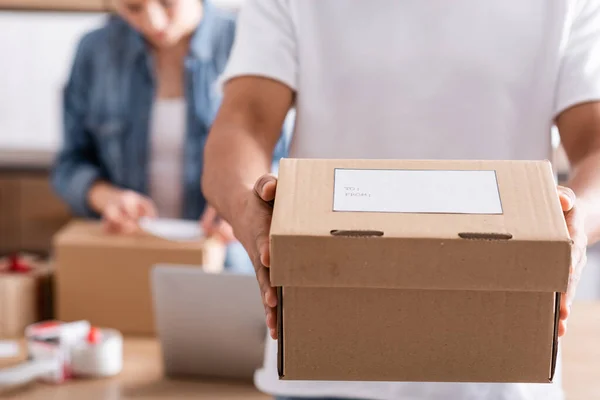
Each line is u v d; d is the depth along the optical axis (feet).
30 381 7.57
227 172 3.71
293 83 4.37
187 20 9.92
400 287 2.78
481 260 2.73
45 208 14.43
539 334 2.84
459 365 2.88
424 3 4.24
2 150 14.61
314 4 4.31
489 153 4.28
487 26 4.21
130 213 9.63
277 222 2.82
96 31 10.70
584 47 4.16
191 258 8.87
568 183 3.61
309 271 2.78
